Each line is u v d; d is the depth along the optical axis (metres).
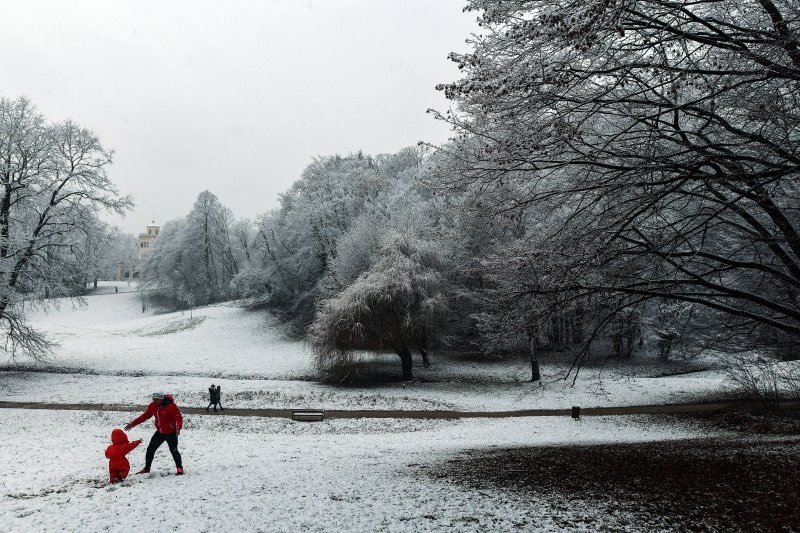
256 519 7.70
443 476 10.76
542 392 32.19
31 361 44.53
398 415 25.34
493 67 7.90
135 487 10.46
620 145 8.92
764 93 7.95
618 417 24.03
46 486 10.95
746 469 10.14
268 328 60.03
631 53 7.90
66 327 66.88
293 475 11.41
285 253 69.50
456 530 7.00
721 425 21.14
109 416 24.53
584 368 38.88
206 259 88.69
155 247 98.12
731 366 25.58
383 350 37.81
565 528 6.95
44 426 22.12
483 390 33.94
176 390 33.19
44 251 37.50
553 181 10.53
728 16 8.85
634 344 40.59
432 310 35.34
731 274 14.66
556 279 9.31
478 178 9.39
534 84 7.54
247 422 23.47
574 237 9.28
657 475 10.01
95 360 45.91
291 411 25.75
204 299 88.31
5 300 33.44
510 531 6.91
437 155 12.10
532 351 32.78
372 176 59.50
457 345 47.91
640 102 7.66
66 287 39.22
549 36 7.08
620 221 8.19
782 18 7.98
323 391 33.50
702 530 6.70
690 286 12.30
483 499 8.52
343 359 35.66
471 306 40.34
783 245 12.61
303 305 63.28
